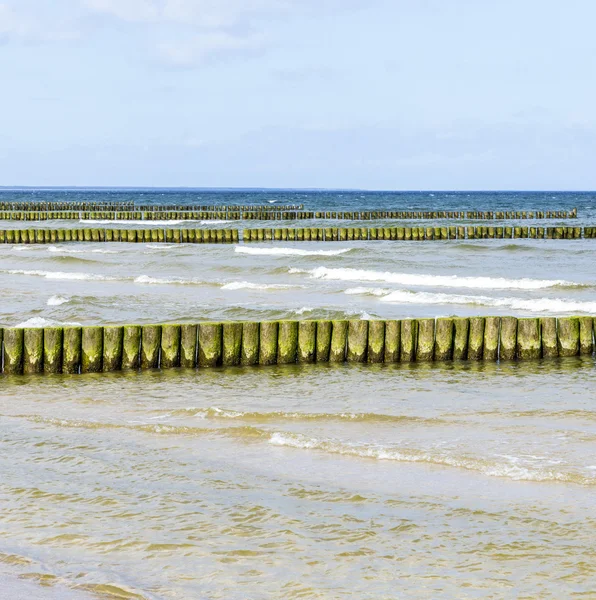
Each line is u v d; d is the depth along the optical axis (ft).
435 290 99.76
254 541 28.12
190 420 44.21
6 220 284.00
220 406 47.57
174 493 32.71
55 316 78.48
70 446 39.40
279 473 35.09
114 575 25.50
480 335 60.80
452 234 203.41
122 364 57.47
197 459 37.14
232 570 25.96
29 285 106.01
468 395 50.34
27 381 54.34
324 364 59.47
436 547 27.61
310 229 196.03
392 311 81.00
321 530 29.04
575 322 61.93
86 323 74.18
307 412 45.52
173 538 28.37
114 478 34.65
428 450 37.78
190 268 128.06
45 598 23.89
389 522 29.71
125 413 46.03
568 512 30.37
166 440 40.34
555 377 55.52
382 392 51.21
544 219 295.28
